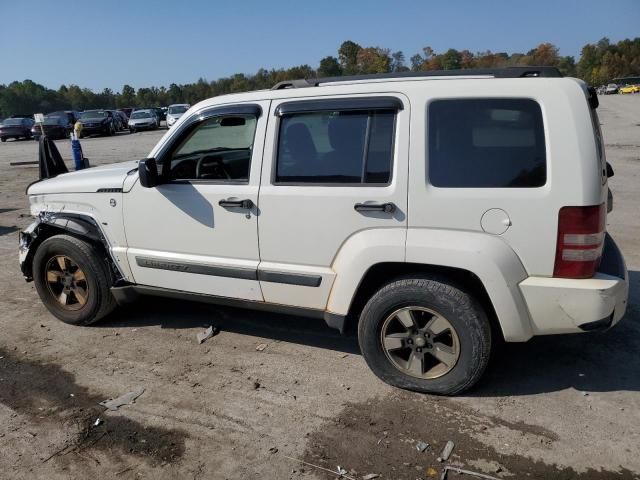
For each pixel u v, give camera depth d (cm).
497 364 378
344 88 339
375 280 356
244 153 380
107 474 279
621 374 361
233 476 275
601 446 289
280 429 312
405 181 318
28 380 376
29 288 565
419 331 334
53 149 587
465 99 309
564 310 301
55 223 446
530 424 310
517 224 299
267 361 394
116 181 419
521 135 298
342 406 333
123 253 424
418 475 272
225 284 388
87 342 434
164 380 371
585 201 289
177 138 395
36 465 287
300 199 347
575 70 12750
